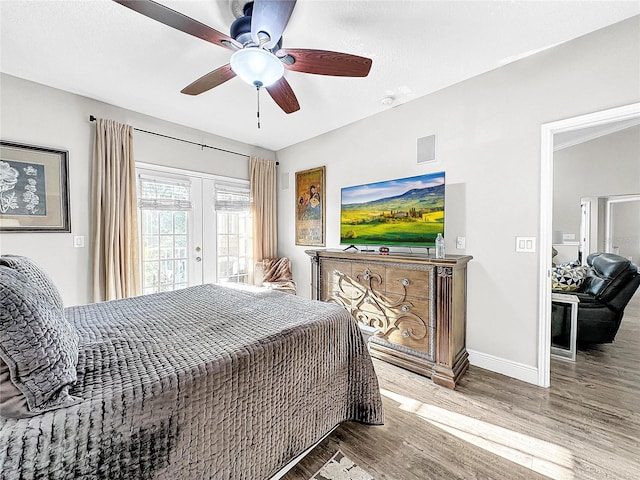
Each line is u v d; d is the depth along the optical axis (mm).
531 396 2008
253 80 1625
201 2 1585
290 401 1305
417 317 2381
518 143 2209
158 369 979
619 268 2719
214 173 3779
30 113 2443
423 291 2338
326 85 2523
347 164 3467
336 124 3455
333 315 1606
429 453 1498
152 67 2242
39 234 2504
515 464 1424
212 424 1014
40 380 764
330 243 3729
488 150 2355
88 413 783
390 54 2080
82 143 2721
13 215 2379
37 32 1824
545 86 2078
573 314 2549
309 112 3100
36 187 2479
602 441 1568
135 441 843
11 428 718
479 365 2439
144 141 3135
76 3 1589
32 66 2227
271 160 4445
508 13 1688
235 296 2047
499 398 1990
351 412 1678
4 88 2326
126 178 2922
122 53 2061
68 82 2469
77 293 2707
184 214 3543
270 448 1219
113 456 807
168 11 1238
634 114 1761
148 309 1711
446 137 2592
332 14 1676
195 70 2279
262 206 4266
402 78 2416
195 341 1221
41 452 721
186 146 3492
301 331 1379
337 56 1605
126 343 1198
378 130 3127
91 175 2777
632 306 4453
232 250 4039
